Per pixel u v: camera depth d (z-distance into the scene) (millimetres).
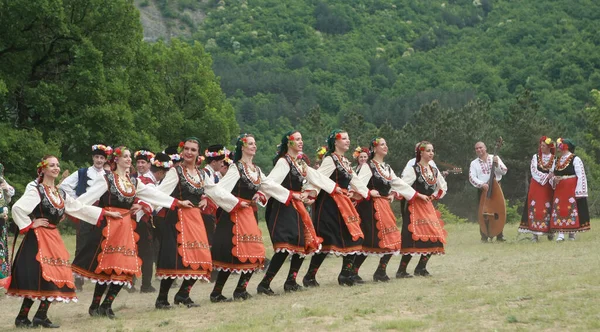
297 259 9617
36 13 23906
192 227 8883
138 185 8859
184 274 8695
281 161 9562
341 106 79125
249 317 7695
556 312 7160
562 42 88562
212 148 11734
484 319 7070
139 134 26781
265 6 117375
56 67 26406
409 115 70750
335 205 9859
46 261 8000
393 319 7277
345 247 9773
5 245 11055
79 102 25312
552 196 14164
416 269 10609
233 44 104938
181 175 8992
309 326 7117
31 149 23375
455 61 93562
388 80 90000
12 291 7957
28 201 8016
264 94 80500
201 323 7676
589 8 97625
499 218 14586
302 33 106062
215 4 135375
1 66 25125
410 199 10500
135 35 27844
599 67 74875
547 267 9961
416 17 112312
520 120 37812
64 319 8609
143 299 10125
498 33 99250
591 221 18719
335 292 9234
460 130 37500
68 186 10461
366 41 103812
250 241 9125
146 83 28578
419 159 10758
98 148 10539
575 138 49031
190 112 34594
